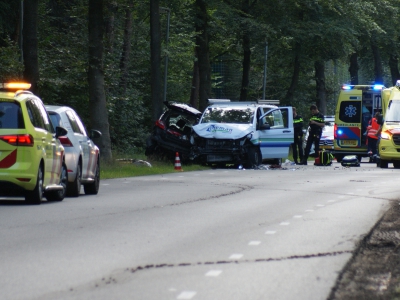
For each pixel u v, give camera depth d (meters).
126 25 99.12
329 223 27.52
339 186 45.75
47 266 19.00
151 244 22.53
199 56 93.00
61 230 25.50
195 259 19.97
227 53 120.25
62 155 37.00
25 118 33.41
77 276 17.73
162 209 32.28
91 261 19.69
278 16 103.12
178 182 49.50
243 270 18.45
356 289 16.25
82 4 87.62
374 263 19.39
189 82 131.75
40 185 33.97
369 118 89.12
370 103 89.12
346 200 36.53
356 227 26.39
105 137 66.38
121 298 15.47
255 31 96.81
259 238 23.78
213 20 93.81
